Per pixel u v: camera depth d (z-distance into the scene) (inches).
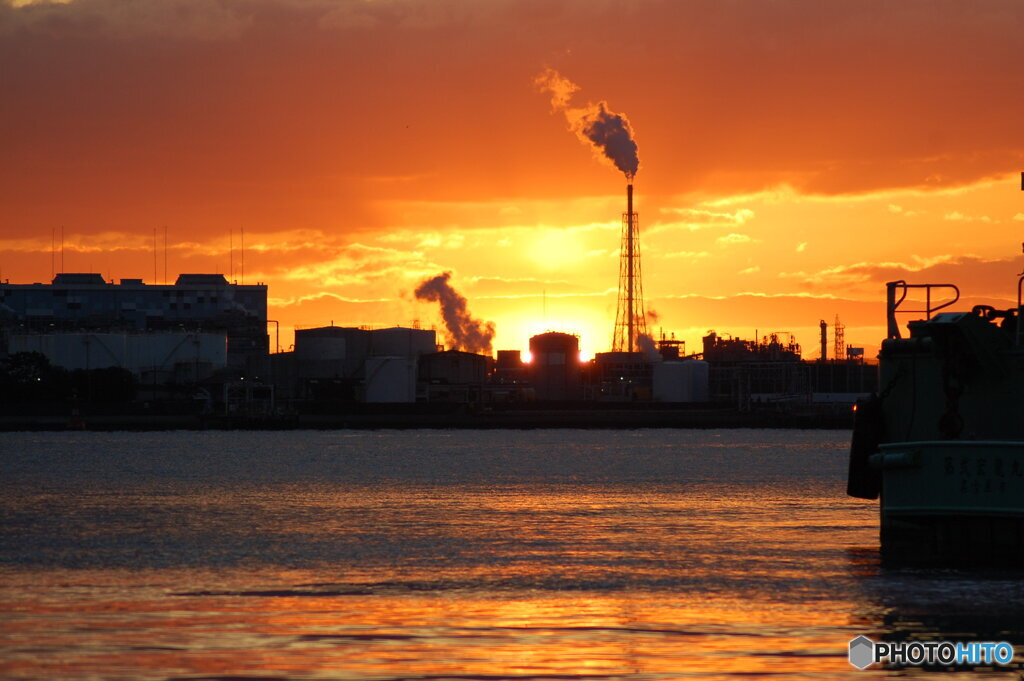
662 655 2326.5
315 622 2596.0
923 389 3051.2
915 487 2920.8
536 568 3294.8
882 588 2878.9
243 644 2399.1
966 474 2869.1
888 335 3233.3
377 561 3452.3
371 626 2561.5
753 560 3390.7
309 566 3353.8
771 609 2701.8
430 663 2268.7
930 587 2864.2
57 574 3213.6
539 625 2571.4
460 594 2908.5
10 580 3107.8
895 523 3159.5
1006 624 2534.5
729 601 2792.8
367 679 2172.7
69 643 2405.3
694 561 3388.3
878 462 2957.7
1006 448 2839.6
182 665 2255.2
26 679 2170.3
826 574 3107.8
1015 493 2829.7
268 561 3452.3
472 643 2412.6
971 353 2942.9
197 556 3560.5
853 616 2623.0
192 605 2773.1
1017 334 3056.1
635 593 2906.0
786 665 2273.6
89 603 2797.7
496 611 2706.7
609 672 2215.8
